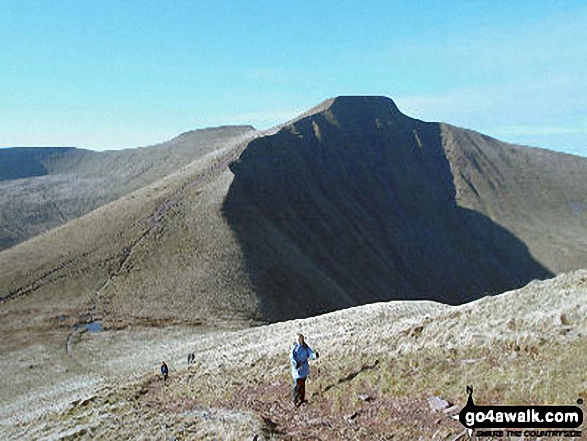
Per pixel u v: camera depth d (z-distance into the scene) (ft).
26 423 97.19
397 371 54.34
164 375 100.53
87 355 194.80
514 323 59.67
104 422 66.85
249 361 90.79
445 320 74.13
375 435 40.22
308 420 47.65
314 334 124.57
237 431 45.32
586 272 79.25
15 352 200.85
